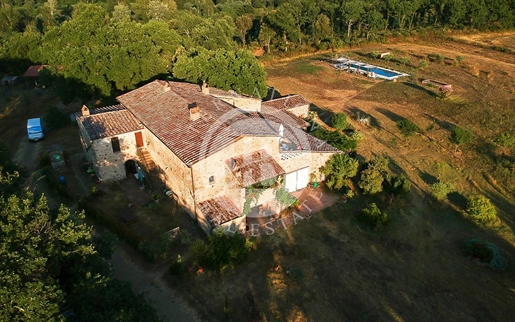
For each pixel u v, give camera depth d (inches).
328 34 3804.1
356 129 1991.9
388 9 4018.2
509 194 1462.8
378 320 970.1
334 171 1467.8
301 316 978.1
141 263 1135.6
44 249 762.2
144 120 1417.3
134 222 1291.8
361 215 1304.1
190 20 2915.8
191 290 1049.5
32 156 1745.8
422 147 1808.6
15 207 767.1
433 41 3750.0
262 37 3730.3
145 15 3693.4
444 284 1077.1
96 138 1418.6
